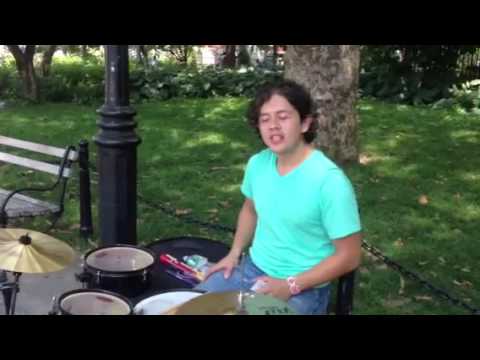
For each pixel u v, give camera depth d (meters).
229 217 5.28
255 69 14.47
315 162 2.61
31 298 3.74
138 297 2.67
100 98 12.23
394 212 5.44
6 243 2.50
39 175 6.48
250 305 2.24
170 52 18.73
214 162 7.20
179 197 5.86
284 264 2.71
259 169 2.82
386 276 4.20
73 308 2.36
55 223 4.79
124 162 3.61
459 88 11.99
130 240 3.74
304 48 6.37
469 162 7.22
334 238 2.54
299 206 2.60
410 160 7.23
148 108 11.27
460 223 5.25
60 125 9.57
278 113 2.62
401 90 12.08
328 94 6.48
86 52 19.00
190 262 3.12
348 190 2.55
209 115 10.45
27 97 11.90
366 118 9.94
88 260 2.85
